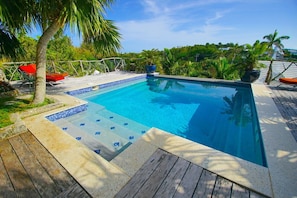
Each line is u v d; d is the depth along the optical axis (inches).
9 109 134.3
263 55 285.0
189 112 196.5
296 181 64.6
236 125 163.5
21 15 119.1
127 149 86.7
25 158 80.7
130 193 60.2
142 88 311.1
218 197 57.7
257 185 62.5
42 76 149.0
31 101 155.0
